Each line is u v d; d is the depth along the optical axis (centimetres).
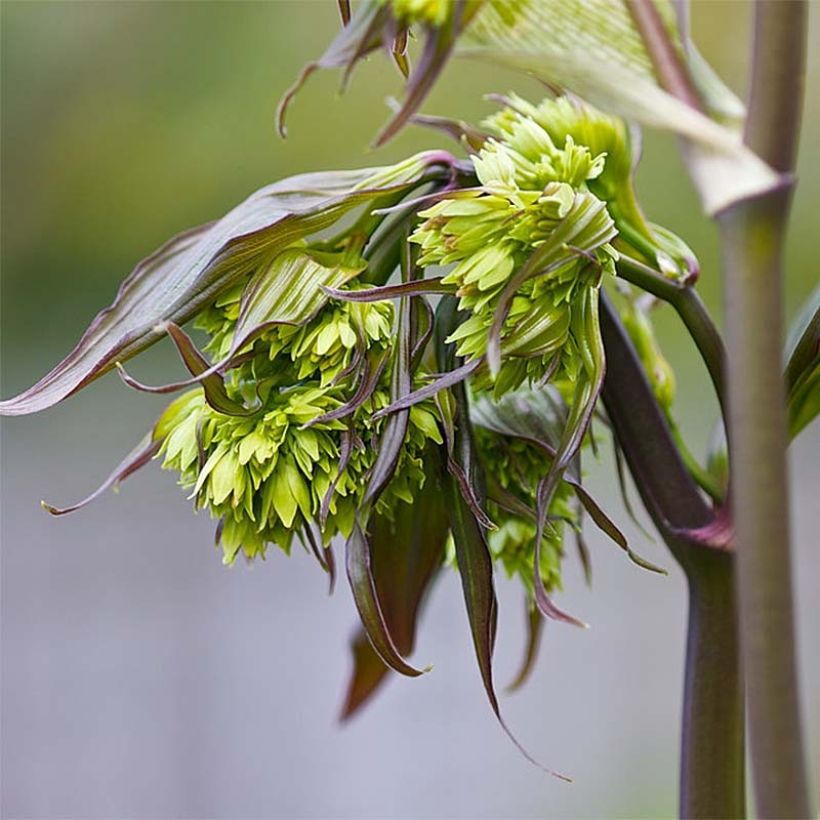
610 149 71
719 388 71
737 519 64
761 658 64
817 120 181
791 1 64
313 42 209
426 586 75
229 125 210
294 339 69
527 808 211
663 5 65
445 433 69
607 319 72
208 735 214
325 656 216
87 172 213
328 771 213
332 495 70
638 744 211
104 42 210
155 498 218
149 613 216
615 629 212
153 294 71
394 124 65
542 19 65
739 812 72
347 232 70
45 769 211
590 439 73
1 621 213
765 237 64
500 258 68
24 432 219
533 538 73
